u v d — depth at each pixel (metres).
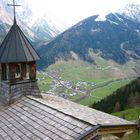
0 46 25.53
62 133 15.45
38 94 25.27
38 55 25.59
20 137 17.34
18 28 25.81
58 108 19.00
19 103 23.08
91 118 16.97
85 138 14.58
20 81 24.55
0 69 26.11
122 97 132.50
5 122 20.77
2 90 25.55
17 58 24.16
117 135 19.53
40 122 17.98
